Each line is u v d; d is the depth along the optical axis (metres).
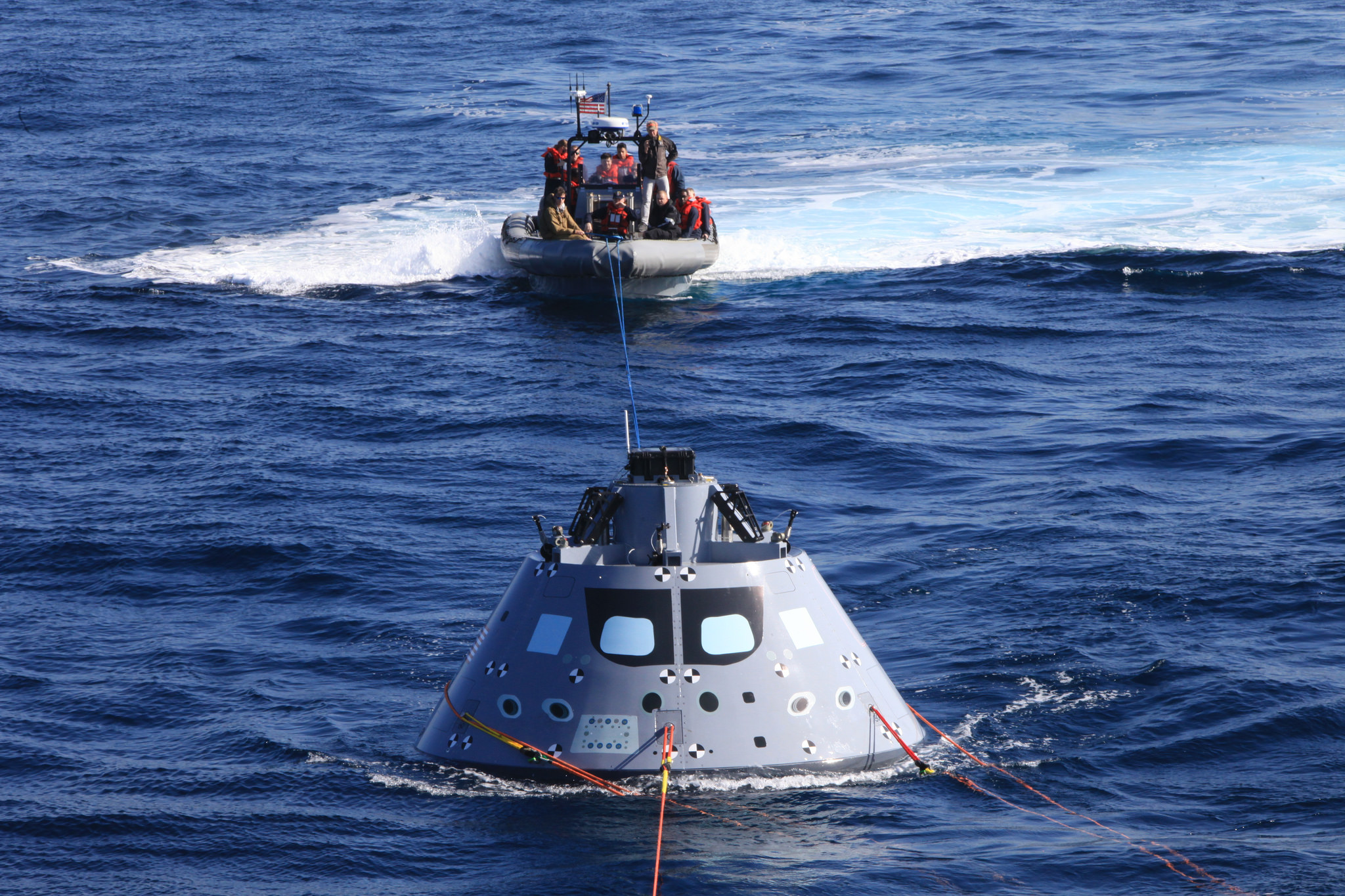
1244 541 39.25
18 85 169.50
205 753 26.30
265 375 64.88
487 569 38.88
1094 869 20.80
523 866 20.97
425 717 28.05
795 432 53.84
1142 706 28.05
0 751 26.50
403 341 72.62
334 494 46.34
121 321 75.81
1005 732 26.77
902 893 20.00
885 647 32.34
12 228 102.44
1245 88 150.50
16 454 51.94
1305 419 53.38
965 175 115.19
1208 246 88.50
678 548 24.80
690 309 79.25
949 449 51.41
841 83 167.00
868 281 84.25
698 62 187.50
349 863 21.41
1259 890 20.05
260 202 113.44
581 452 51.59
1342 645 31.36
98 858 21.81
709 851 21.20
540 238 86.12
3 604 36.41
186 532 42.06
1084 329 71.31
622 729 23.48
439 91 170.25
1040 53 183.00
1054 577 36.69
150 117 153.50
